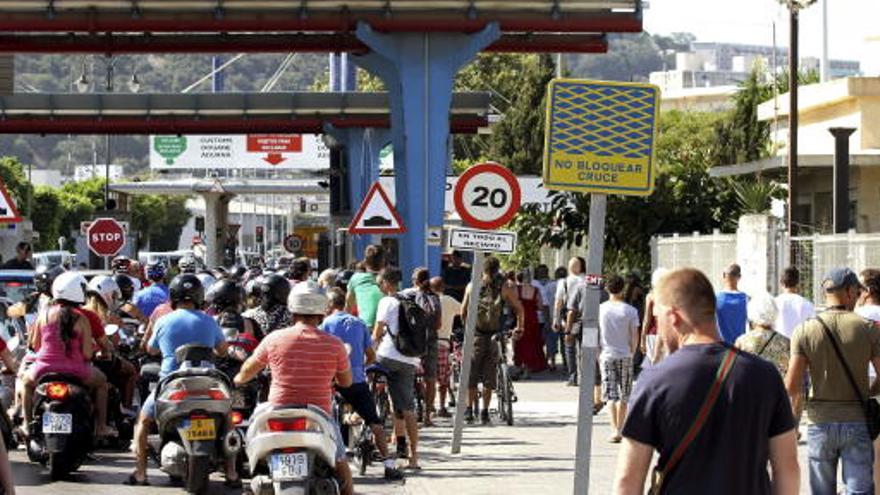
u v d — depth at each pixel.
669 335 13.05
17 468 33.16
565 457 36.00
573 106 20.77
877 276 26.44
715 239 57.09
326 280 39.69
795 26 59.19
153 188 145.25
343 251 97.19
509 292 44.12
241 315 32.50
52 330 31.61
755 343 29.33
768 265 49.75
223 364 30.50
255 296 36.69
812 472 21.88
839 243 45.91
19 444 36.88
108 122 91.75
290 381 24.03
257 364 24.39
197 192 142.38
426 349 34.09
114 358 36.00
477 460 35.56
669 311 13.00
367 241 92.69
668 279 13.06
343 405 33.00
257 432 23.69
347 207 101.50
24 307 36.44
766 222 50.03
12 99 90.88
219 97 92.12
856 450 21.53
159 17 57.56
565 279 58.31
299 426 23.50
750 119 84.19
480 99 88.94
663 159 82.75
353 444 33.44
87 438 31.23
